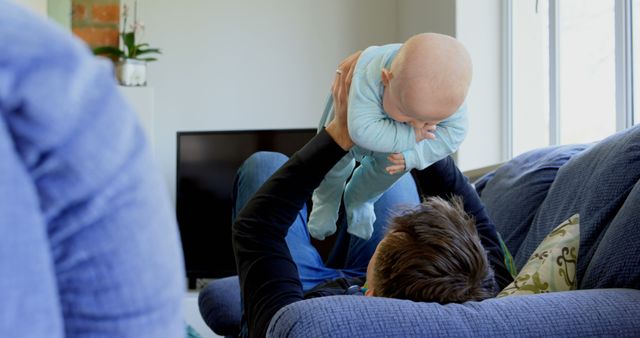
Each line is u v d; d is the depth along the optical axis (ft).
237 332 6.79
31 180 1.15
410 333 2.98
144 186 1.29
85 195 1.20
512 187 6.45
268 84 14.34
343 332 2.95
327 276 6.08
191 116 14.15
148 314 1.30
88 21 13.82
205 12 14.23
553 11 10.59
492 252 4.82
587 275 4.24
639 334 3.14
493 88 11.86
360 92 3.75
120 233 1.25
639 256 3.87
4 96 1.09
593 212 4.75
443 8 12.37
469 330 3.03
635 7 8.72
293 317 3.08
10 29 1.11
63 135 1.15
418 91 3.50
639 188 4.14
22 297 1.07
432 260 3.51
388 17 14.70
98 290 1.25
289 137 13.10
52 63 1.13
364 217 4.79
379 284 3.69
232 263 13.17
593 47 9.68
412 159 3.98
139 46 13.10
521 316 3.12
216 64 14.23
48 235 1.20
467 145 11.81
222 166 13.24
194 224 13.28
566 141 10.42
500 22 11.82
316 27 14.49
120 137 1.23
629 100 8.83
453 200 4.19
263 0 14.38
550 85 10.68
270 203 4.10
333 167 4.45
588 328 3.11
